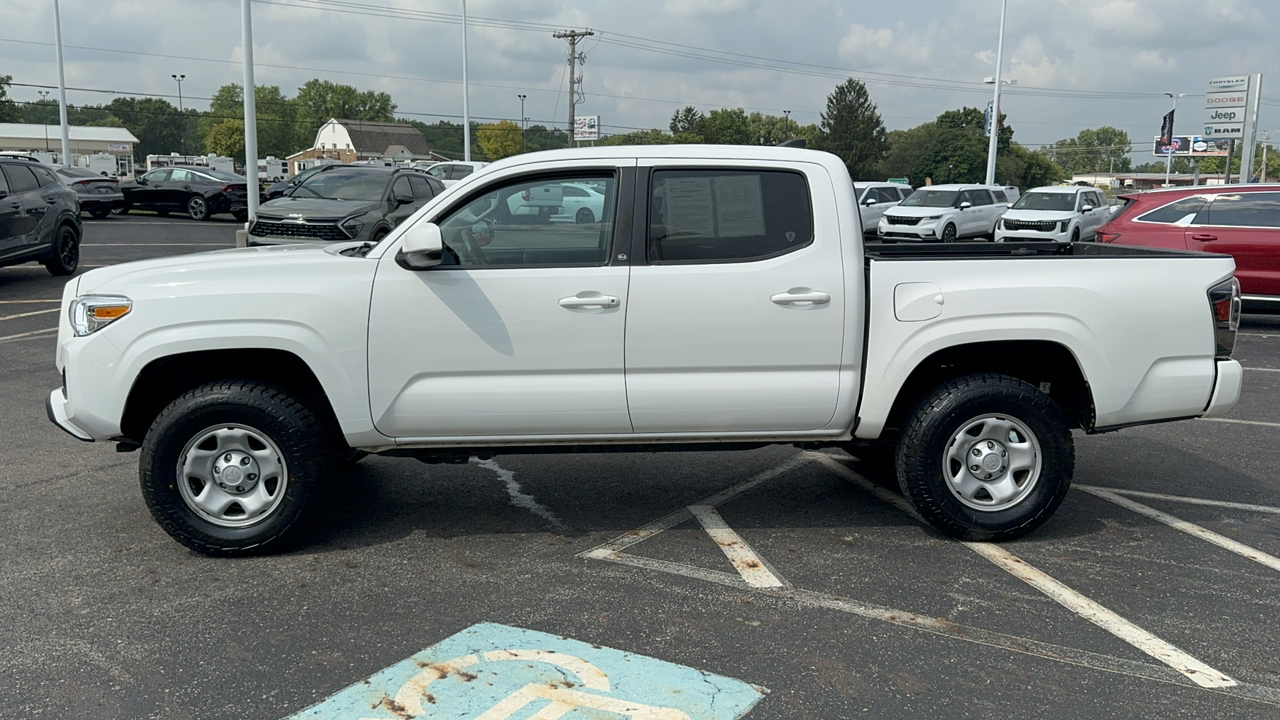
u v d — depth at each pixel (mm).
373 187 16016
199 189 29453
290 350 4488
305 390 4902
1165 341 4805
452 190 4598
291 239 14969
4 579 4398
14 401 7805
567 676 3531
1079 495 5805
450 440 4711
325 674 3545
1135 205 12594
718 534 5078
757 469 6328
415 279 4531
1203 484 6051
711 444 4863
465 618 4027
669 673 3557
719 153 4680
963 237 27422
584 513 5418
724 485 5969
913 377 4977
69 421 4582
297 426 4594
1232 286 4883
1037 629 3959
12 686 3453
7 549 4766
